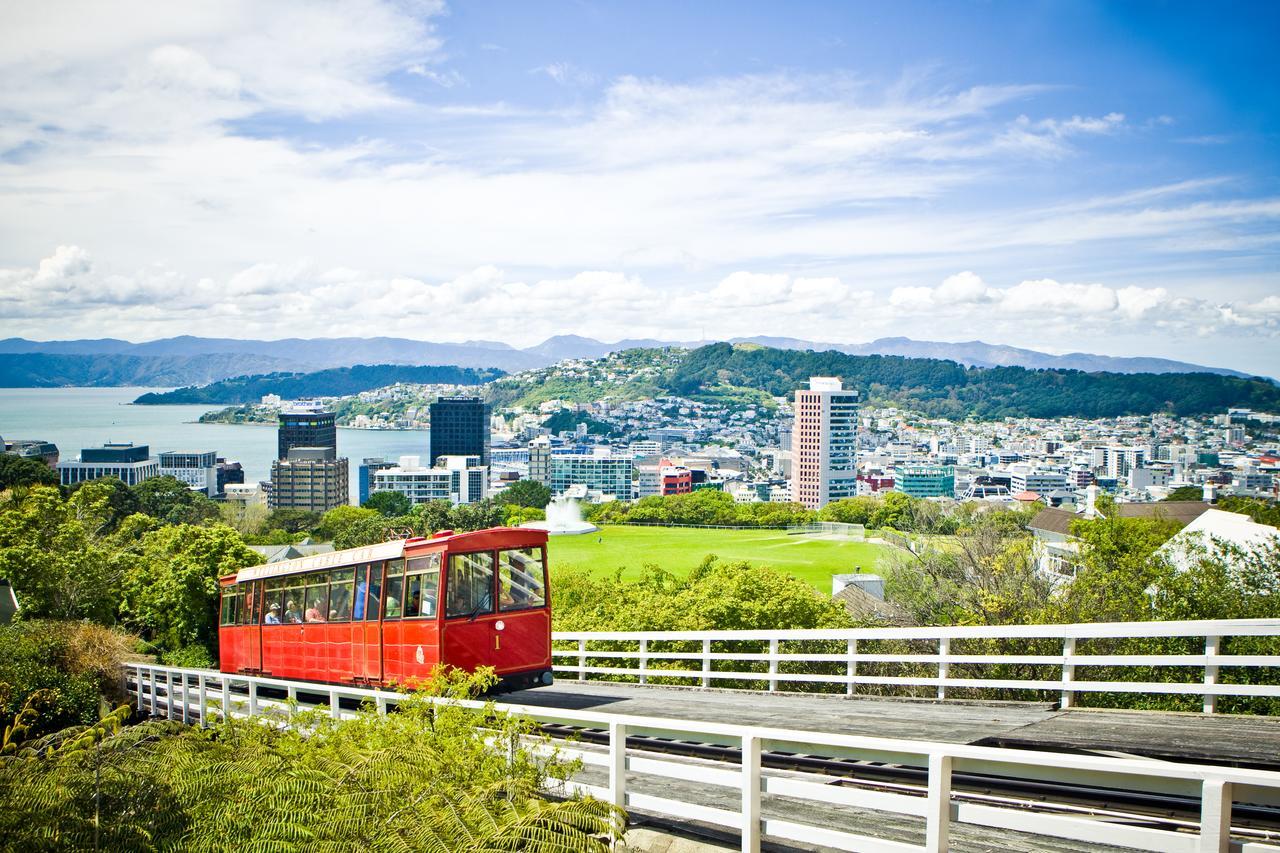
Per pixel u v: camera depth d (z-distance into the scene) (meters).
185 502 155.75
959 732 12.00
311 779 8.44
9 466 126.19
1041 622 23.02
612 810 8.32
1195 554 25.53
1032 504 87.88
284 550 107.81
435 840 7.48
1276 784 5.73
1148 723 12.10
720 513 198.62
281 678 25.00
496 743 10.27
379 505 189.38
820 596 36.56
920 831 9.06
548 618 20.22
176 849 7.45
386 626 20.55
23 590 46.88
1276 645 20.17
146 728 9.11
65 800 7.51
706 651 21.05
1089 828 6.66
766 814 9.99
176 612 49.28
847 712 14.88
